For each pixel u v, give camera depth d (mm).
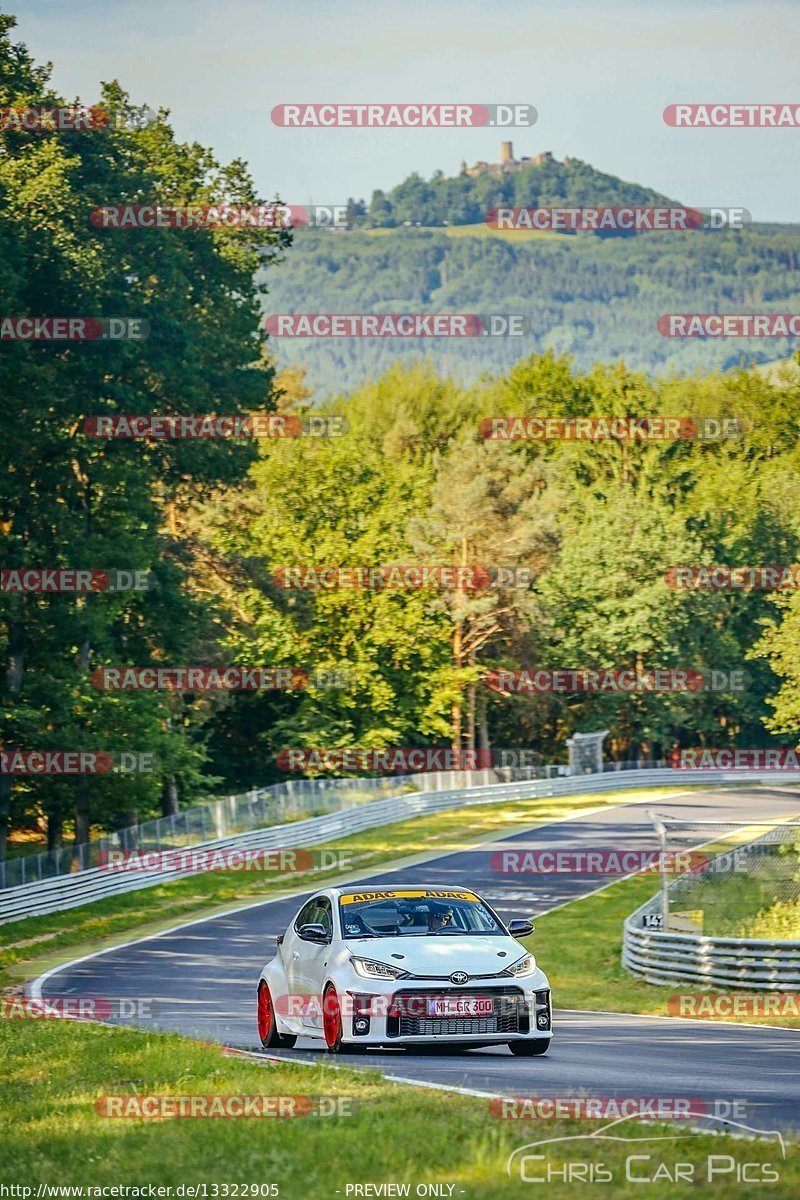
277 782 174625
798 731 196250
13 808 109312
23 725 97250
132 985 60312
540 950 71938
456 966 29938
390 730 168750
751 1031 41406
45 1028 39906
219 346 126125
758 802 145875
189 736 137875
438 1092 24547
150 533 116812
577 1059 31594
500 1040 29812
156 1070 28672
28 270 101000
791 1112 23438
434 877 101375
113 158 115500
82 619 103062
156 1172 19609
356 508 171750
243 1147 20578
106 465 107125
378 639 166125
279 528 168250
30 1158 21469
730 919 66000
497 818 138000
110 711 104188
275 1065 28516
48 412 100625
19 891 87000
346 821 124812
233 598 159750
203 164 130750
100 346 103250
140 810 117688
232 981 61031
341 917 32031
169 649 123125
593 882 97438
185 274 126625
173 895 97688
